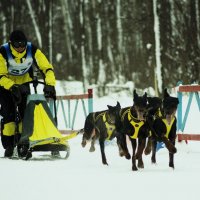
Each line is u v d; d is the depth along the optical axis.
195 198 6.95
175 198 6.95
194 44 33.78
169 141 10.09
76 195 7.20
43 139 11.41
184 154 12.80
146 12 41.38
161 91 30.03
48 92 12.09
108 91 37.12
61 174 9.30
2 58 12.09
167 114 10.03
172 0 37.56
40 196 7.12
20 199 6.91
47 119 11.78
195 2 34.22
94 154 12.92
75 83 41.03
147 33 38.62
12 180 8.57
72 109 27.80
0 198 6.98
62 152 13.99
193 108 22.59
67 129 18.77
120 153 11.39
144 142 10.16
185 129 16.73
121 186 7.95
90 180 8.58
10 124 12.23
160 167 10.43
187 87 13.93
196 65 33.41
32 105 11.87
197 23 34.28
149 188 7.77
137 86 41.75
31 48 12.34
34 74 12.68
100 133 11.05
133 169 9.90
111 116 10.77
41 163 11.00
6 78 11.89
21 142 11.71
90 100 16.83
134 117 9.90
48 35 40.47
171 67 37.03
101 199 6.92
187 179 8.66
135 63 44.62
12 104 12.27
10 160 11.66
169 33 36.41
